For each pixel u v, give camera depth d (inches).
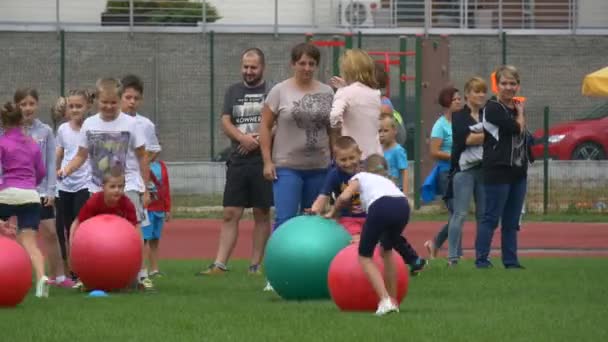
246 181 1348.4
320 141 1202.0
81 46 3248.0
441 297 1072.8
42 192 1235.2
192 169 2805.1
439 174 1549.0
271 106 1202.6
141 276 1172.5
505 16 3513.8
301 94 1195.3
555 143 2942.9
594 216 2427.4
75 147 1305.4
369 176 935.0
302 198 1216.8
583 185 2637.8
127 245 1124.5
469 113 1408.7
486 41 3422.7
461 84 3430.1
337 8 3521.2
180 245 1923.0
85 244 1119.6
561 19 3501.5
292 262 1030.4
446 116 1556.3
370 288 933.8
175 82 3255.4
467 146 1402.6
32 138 1178.0
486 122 1364.4
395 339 799.1
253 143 1327.5
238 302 1041.5
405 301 1032.8
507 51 3430.1
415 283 1190.9
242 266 1480.1
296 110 1188.5
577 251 1802.4
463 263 1449.3
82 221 1167.6
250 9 3503.9
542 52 3417.8
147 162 1211.9
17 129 1146.7
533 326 864.3
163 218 1369.3
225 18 3489.2
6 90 3233.3
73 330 860.0
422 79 2491.4
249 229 2197.3
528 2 3526.1
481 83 1403.8
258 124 1354.6
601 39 3425.2
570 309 970.1
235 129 1339.8
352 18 3435.0
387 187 924.6
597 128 2942.9
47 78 3253.0
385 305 917.2
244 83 1363.2
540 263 1475.1
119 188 1147.9
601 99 3403.1
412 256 1211.2
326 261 1029.2
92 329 864.3
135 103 1325.0
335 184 1046.4
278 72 3358.8
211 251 1829.5
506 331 838.5
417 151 2501.2
